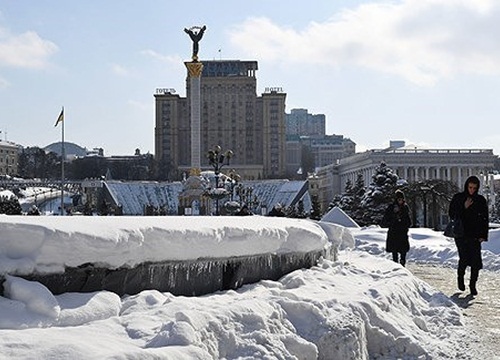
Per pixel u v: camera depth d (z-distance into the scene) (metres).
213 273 7.86
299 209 98.56
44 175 189.00
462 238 13.09
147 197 144.88
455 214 13.26
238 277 8.36
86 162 193.25
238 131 184.62
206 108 184.75
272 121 184.12
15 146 185.75
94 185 140.75
